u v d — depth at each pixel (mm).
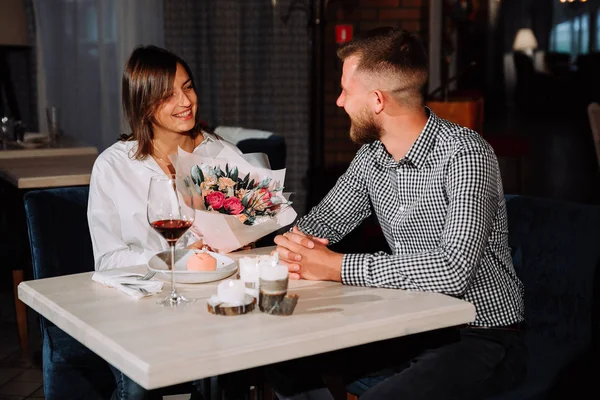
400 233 2062
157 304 1655
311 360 1908
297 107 6113
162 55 2369
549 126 6199
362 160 2170
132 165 2410
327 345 1476
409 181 1980
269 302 1564
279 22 5992
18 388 3053
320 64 5516
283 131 6129
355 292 1754
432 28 6020
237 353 1374
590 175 6094
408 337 1936
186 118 2379
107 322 1528
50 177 3305
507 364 1865
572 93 6141
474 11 5945
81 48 5691
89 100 5762
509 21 6184
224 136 4414
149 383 1299
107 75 5727
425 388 1736
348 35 5766
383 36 1922
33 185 3277
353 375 1980
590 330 2021
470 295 1931
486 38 6223
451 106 4508
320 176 5551
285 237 1877
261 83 6070
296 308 1627
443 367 1805
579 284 2043
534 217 2162
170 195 1680
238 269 1932
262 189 1978
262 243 3199
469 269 1766
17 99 5637
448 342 1912
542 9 6133
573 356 1982
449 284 1758
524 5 6152
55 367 2146
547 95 6191
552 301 2094
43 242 2377
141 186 2400
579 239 2061
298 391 1815
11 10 5367
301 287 1796
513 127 6270
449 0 5945
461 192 1824
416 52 1916
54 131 4422
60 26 5637
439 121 1959
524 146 5336
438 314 1618
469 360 1832
